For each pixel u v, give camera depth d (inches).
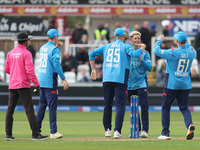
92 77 1434.5
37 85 1296.8
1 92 2780.5
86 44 2866.6
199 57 2807.6
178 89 1341.0
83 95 2785.4
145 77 1418.6
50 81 1381.6
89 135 1551.4
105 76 1378.0
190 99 2785.4
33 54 2839.6
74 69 2807.6
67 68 2800.2
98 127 1878.7
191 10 3191.4
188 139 1333.7
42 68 1391.5
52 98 1384.1
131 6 3193.9
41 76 1390.3
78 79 2807.6
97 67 2807.6
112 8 3196.4
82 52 2829.7
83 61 2834.6
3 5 3186.5
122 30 1390.3
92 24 3403.1
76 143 1235.9
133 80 1409.9
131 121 1384.1
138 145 1186.6
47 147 1149.1
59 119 2265.0
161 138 1346.0
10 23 2878.9
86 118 2326.5
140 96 1407.5
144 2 3201.3
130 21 3403.1
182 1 3193.9
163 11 3198.8
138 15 3302.2
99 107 2785.4
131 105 1378.0
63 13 3186.5
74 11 3193.9
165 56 1330.0
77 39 3112.7
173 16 3344.0
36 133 1323.8
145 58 1406.3
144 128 1409.9
